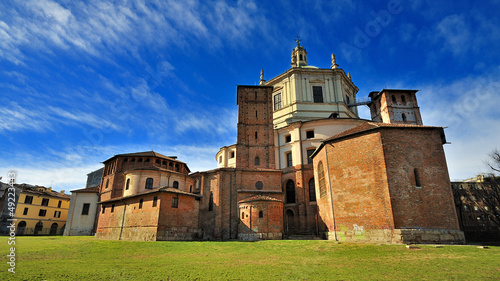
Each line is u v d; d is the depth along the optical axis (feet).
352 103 199.62
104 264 54.70
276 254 67.92
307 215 138.62
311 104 181.98
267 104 168.86
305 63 212.23
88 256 66.39
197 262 57.00
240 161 154.30
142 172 144.77
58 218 247.91
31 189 233.14
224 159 174.29
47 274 43.80
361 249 69.46
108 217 147.64
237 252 72.90
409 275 43.19
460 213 157.07
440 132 95.25
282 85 196.03
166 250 77.82
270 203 115.85
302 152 153.28
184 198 128.47
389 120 161.99
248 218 116.67
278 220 115.24
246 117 164.76
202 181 139.74
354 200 91.40
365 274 44.16
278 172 140.56
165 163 186.80
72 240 116.26
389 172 85.46
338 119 150.92
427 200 83.30
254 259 60.75
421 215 81.56
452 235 79.77
